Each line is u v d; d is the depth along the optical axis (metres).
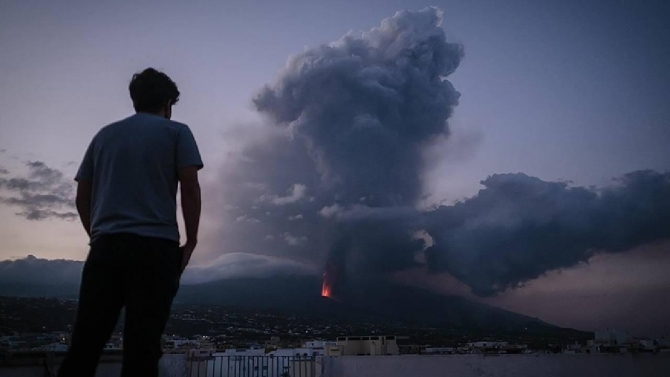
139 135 1.72
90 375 1.59
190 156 1.76
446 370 6.93
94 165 1.76
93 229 1.65
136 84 1.90
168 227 1.66
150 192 1.66
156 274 1.59
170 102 1.96
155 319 1.56
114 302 1.59
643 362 5.61
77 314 1.59
